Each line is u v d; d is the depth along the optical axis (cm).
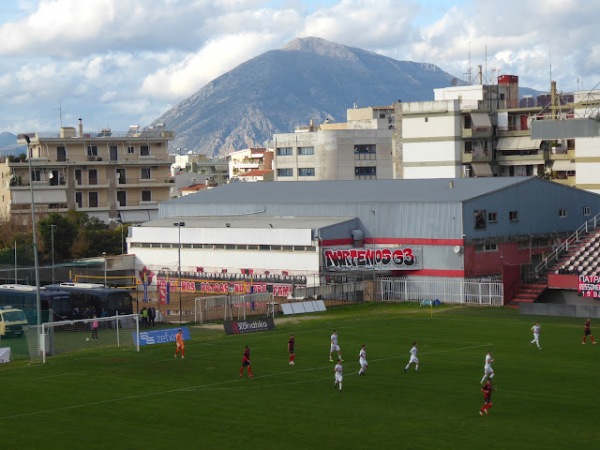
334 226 13300
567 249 13275
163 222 15400
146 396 6881
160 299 12988
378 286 12900
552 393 6800
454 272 12719
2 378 7719
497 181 13925
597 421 5953
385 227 13375
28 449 5472
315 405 6512
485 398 6153
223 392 6988
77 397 6888
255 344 9288
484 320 10838
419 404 6494
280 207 14650
